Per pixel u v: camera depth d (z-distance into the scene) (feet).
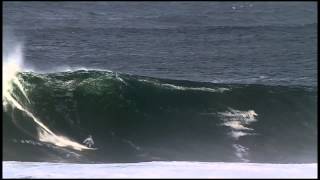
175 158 243.40
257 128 266.36
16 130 245.24
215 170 175.42
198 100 281.54
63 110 265.13
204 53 591.78
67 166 190.08
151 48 619.26
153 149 247.70
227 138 256.73
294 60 545.44
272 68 501.97
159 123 265.95
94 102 271.28
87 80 278.67
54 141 243.81
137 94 278.87
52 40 641.81
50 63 505.66
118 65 516.32
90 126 260.21
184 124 266.77
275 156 247.29
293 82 439.63
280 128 268.00
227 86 287.69
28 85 268.82
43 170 178.19
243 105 280.51
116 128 261.44
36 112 261.44
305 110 278.87
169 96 280.92
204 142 254.88
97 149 242.37
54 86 273.54
